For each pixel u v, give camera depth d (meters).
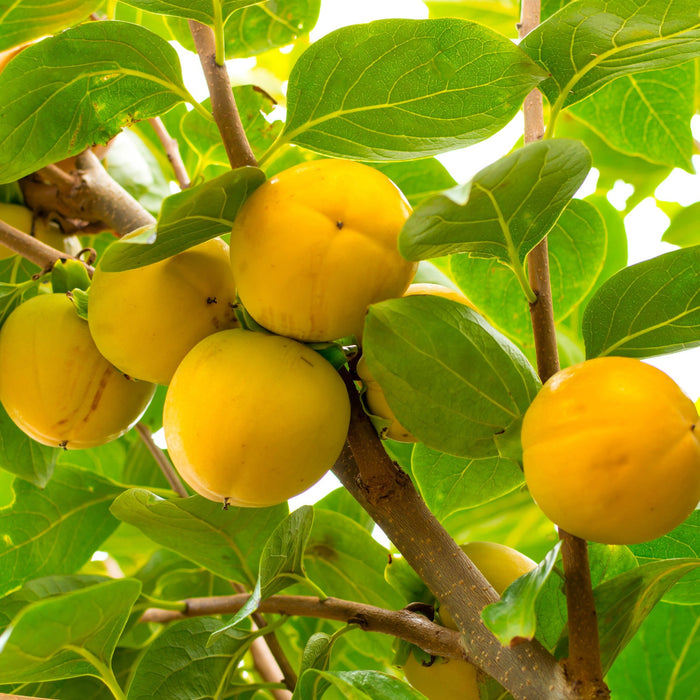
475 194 0.42
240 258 0.46
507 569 0.52
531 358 0.68
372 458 0.47
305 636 0.72
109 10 0.79
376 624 0.50
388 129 0.49
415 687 0.52
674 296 0.46
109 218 0.69
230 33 0.68
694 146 0.84
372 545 0.62
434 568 0.46
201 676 0.54
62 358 0.54
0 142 0.53
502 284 0.65
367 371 0.49
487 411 0.44
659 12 0.47
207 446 0.45
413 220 0.41
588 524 0.41
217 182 0.44
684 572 0.45
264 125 0.67
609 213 0.87
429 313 0.43
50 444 0.57
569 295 0.65
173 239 0.47
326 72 0.48
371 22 0.46
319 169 0.46
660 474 0.40
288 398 0.45
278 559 0.50
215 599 0.61
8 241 0.59
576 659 0.42
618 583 0.44
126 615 0.52
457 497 0.57
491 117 0.49
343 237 0.44
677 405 0.41
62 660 0.52
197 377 0.45
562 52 0.49
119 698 0.53
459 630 0.46
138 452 0.83
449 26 0.46
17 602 0.57
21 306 0.56
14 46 0.60
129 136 0.88
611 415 0.40
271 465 0.45
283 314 0.45
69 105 0.53
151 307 0.49
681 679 0.65
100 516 0.70
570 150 0.41
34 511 0.68
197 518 0.59
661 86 0.78
